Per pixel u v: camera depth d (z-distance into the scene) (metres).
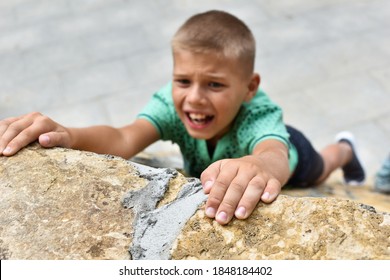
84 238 0.82
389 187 2.29
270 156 1.12
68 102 3.46
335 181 2.58
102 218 0.85
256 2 4.45
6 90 3.63
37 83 3.69
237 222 0.82
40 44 4.19
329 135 3.02
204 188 0.88
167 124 1.55
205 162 1.58
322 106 3.24
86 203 0.88
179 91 1.44
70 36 4.25
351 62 3.63
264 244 0.79
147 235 0.83
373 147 2.94
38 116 1.07
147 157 1.73
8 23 4.59
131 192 0.90
